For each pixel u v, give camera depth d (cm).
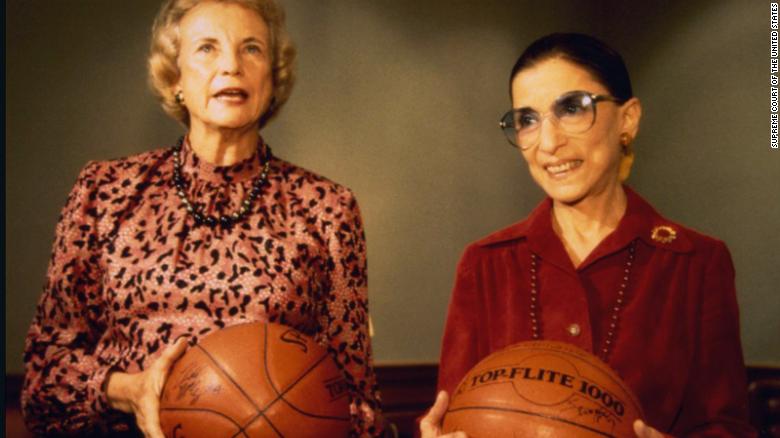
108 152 439
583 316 168
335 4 493
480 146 523
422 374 484
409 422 475
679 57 495
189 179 200
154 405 161
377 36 503
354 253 203
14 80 420
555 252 174
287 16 480
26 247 418
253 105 196
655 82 510
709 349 166
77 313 194
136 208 198
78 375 188
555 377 142
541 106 169
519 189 532
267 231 196
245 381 157
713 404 163
